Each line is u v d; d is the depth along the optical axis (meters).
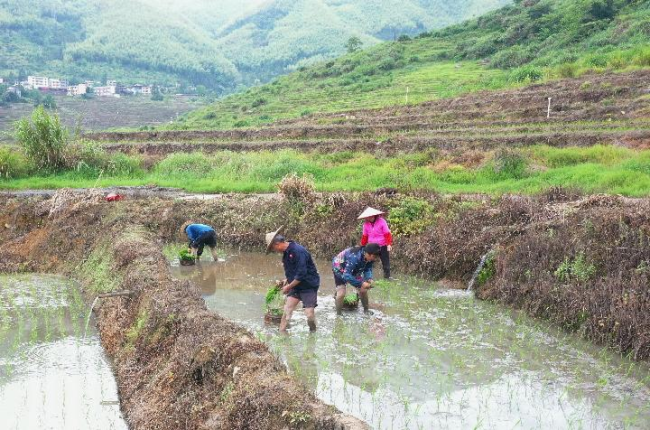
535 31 60.03
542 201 13.99
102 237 14.24
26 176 24.58
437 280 12.14
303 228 15.40
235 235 15.68
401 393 7.02
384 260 12.07
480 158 21.86
